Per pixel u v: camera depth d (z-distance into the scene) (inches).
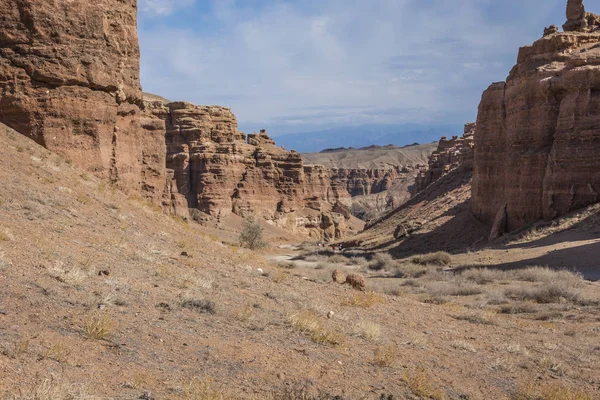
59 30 756.0
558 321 635.5
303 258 2178.9
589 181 1590.8
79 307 282.7
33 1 737.6
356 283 695.7
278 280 594.6
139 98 937.5
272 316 394.3
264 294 478.6
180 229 788.6
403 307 612.4
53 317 257.9
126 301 319.6
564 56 1830.7
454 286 952.9
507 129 1943.9
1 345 209.0
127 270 405.1
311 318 397.7
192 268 510.0
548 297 796.0
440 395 294.2
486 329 550.3
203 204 4050.2
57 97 750.5
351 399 257.3
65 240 428.5
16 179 559.2
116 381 210.7
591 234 1385.3
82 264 370.3
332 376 286.8
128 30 909.8
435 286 956.0
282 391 243.4
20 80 732.0
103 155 808.3
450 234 2166.6
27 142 704.4
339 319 451.8
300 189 4933.6
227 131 4628.4
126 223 617.9
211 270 534.9
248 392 233.9
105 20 823.7
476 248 1793.8
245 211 4296.3
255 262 743.1
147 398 199.5
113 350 241.9
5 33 731.4
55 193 581.6
